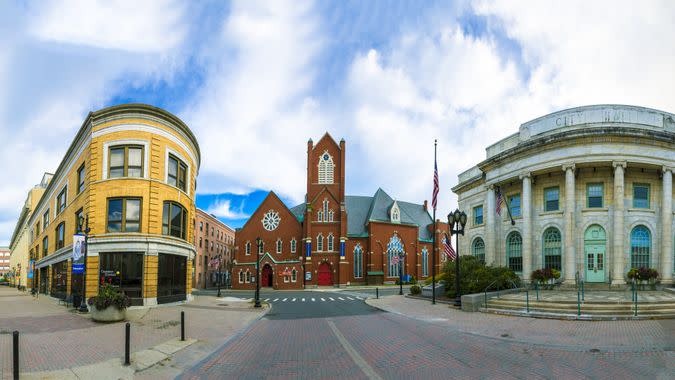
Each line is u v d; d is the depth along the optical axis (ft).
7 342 42.16
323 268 221.05
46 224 147.43
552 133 97.25
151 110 85.15
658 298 68.49
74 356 36.50
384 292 157.79
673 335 44.11
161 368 34.19
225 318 65.62
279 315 72.38
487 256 113.19
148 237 81.76
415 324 57.26
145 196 82.94
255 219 228.22
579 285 85.20
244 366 34.73
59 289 112.06
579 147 91.20
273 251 224.12
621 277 86.43
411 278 242.99
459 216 78.74
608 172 92.48
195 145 107.04
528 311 61.41
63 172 118.52
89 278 79.41
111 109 83.41
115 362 34.81
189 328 54.29
